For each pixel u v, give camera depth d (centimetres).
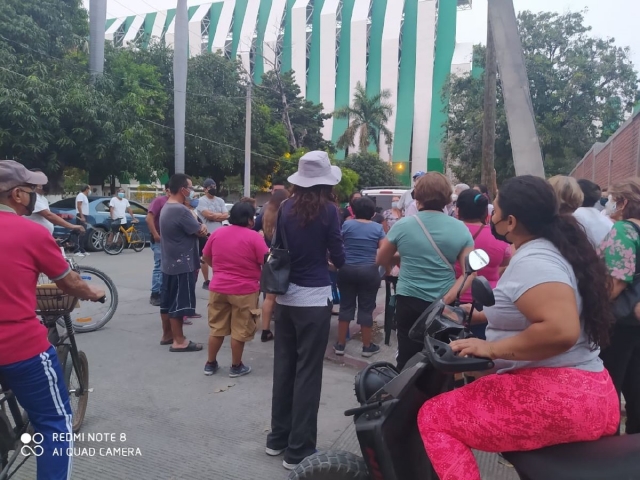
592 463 180
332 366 533
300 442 323
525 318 190
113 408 412
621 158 1178
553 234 191
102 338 596
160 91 2262
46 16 1730
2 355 233
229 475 321
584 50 2636
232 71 2748
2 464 264
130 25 6100
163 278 556
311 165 326
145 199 2853
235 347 476
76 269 416
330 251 332
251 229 485
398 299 366
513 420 190
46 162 1675
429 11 5356
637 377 301
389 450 211
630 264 277
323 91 5619
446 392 216
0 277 231
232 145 2722
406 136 5281
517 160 471
